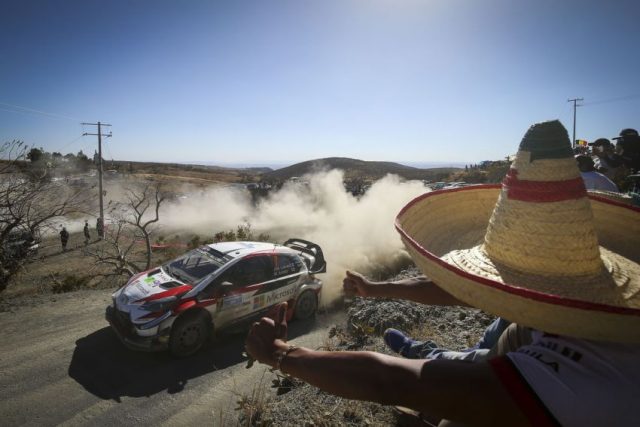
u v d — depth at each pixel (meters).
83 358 5.61
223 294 5.79
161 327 5.39
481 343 2.12
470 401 0.68
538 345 0.79
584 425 0.64
